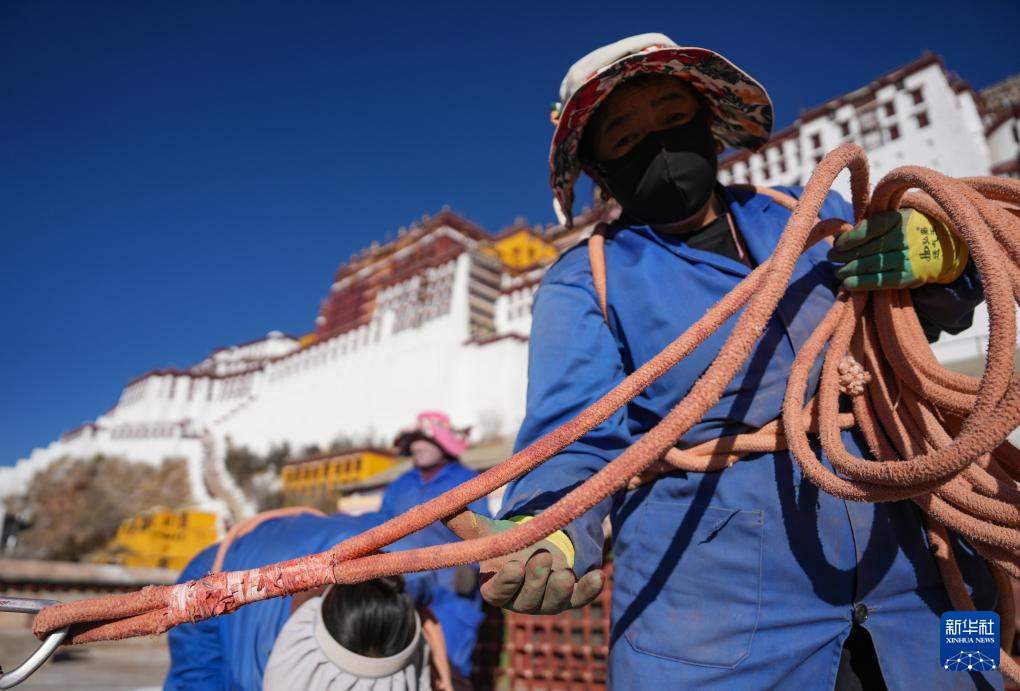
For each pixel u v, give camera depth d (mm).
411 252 83125
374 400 64688
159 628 818
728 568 1096
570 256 1430
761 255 1322
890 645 1052
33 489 84250
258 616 1969
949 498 975
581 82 1337
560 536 939
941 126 40094
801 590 1076
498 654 4852
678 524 1152
